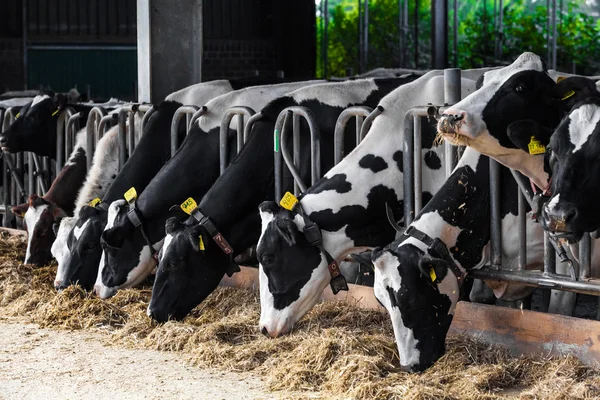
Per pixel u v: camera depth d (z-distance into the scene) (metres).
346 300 6.02
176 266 5.86
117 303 6.54
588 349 4.67
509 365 4.63
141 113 8.21
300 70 22.36
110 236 6.46
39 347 5.56
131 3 22.06
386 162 5.58
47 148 9.73
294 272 5.23
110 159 7.87
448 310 4.72
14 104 12.75
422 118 5.72
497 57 23.03
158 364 5.10
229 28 22.53
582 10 26.17
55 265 8.05
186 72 8.91
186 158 6.83
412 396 4.14
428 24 26.75
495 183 5.00
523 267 5.12
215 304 6.44
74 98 13.31
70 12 21.70
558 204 3.98
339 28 27.33
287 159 6.07
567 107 4.17
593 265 5.24
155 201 6.64
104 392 4.55
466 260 5.01
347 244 5.48
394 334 5.07
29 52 21.50
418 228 4.86
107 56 22.00
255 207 6.27
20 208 8.33
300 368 4.64
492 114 4.44
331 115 6.46
